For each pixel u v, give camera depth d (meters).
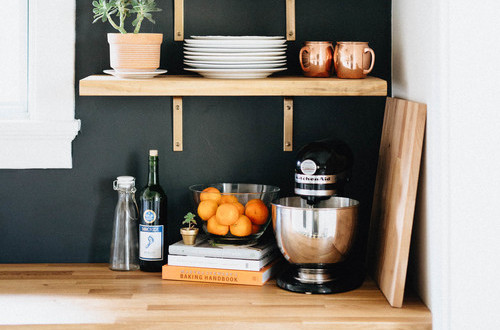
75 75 2.05
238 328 1.57
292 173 2.10
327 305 1.69
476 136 1.56
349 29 2.07
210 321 1.58
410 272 1.87
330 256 1.78
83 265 2.07
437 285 1.61
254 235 1.93
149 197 1.94
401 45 1.95
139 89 1.81
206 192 1.92
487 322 1.58
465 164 1.56
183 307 1.67
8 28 2.09
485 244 1.57
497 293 1.58
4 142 2.04
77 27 2.04
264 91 1.82
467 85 1.55
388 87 2.08
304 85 1.82
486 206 1.57
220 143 2.09
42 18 2.01
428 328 1.62
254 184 2.08
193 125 2.09
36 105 2.03
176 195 2.10
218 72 1.84
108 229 2.10
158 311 1.64
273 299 1.74
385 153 1.94
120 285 1.85
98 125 2.07
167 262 2.01
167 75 2.02
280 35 2.07
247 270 1.86
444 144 1.57
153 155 1.95
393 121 1.89
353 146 2.09
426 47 1.68
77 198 2.09
